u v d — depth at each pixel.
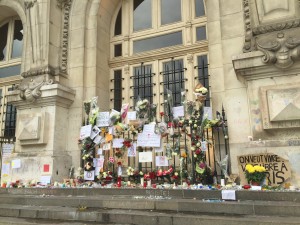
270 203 4.64
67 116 8.21
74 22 8.74
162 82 8.34
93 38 8.59
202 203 4.88
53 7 8.61
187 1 8.59
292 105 5.48
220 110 6.73
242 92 6.26
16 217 5.49
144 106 6.97
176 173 6.29
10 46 10.67
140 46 8.98
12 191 7.01
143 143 6.76
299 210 4.34
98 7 8.76
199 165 6.12
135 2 9.39
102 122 7.38
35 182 7.50
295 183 5.28
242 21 6.57
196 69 8.02
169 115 6.79
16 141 8.24
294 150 5.40
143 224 4.65
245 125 6.08
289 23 5.84
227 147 6.29
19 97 8.23
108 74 9.01
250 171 5.37
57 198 5.97
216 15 7.29
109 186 6.49
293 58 5.59
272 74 5.88
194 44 8.15
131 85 8.73
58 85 7.79
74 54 8.54
